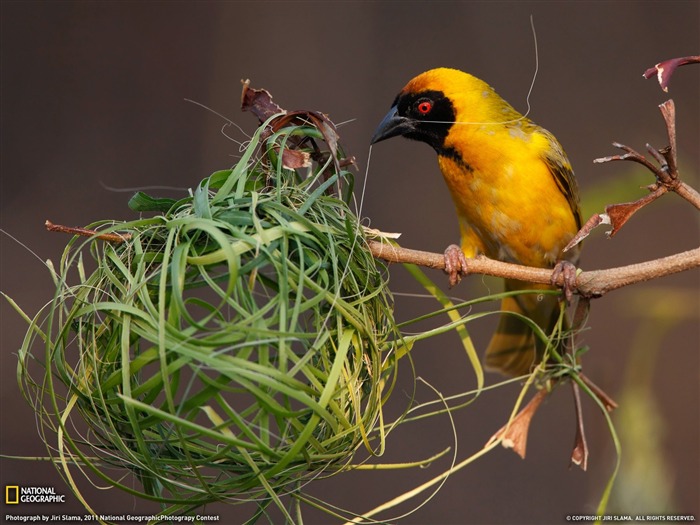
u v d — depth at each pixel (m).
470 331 13.43
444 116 8.31
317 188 5.73
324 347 5.12
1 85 14.77
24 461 11.62
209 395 4.64
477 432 12.97
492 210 8.40
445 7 15.61
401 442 12.84
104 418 5.11
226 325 4.62
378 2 15.59
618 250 14.31
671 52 15.17
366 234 6.32
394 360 5.51
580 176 14.91
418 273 6.79
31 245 13.71
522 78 15.36
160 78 15.11
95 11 15.22
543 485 12.67
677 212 14.25
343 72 15.42
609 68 15.30
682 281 13.38
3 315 12.77
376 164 15.02
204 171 14.84
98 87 14.97
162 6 15.34
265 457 4.79
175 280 4.74
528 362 8.91
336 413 4.97
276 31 15.45
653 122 14.98
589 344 13.25
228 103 15.09
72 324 5.32
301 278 4.84
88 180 14.46
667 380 12.91
